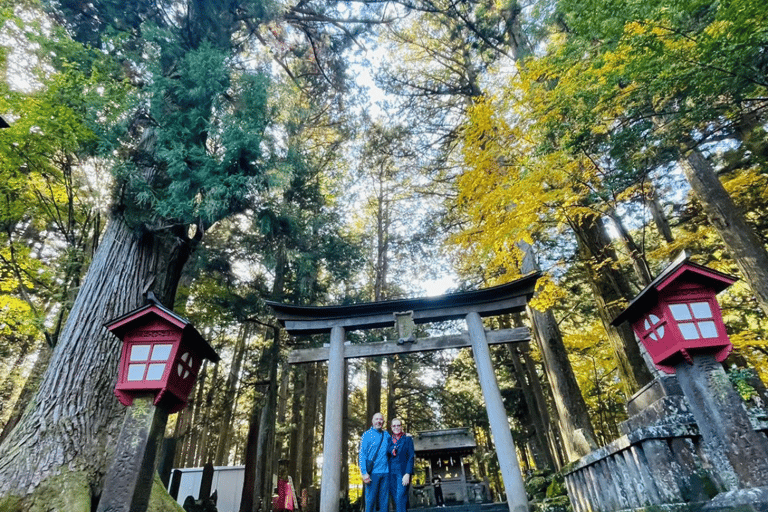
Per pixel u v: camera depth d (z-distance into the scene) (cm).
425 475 1377
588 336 1242
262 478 1282
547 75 818
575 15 627
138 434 319
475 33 1341
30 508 451
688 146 741
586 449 849
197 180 718
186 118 756
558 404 1007
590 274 969
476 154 978
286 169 791
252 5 998
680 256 349
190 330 362
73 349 589
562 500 752
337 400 638
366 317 710
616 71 605
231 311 1366
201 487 1293
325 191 1758
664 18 530
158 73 727
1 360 1399
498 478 2195
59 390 556
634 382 818
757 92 621
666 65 551
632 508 399
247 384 1410
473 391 2028
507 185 909
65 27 884
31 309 872
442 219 1600
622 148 689
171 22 928
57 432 520
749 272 846
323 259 1464
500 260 967
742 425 301
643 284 841
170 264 723
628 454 402
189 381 375
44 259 1146
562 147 732
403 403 2155
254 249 1377
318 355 688
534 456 1891
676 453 358
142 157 731
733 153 1105
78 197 967
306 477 1689
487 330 673
